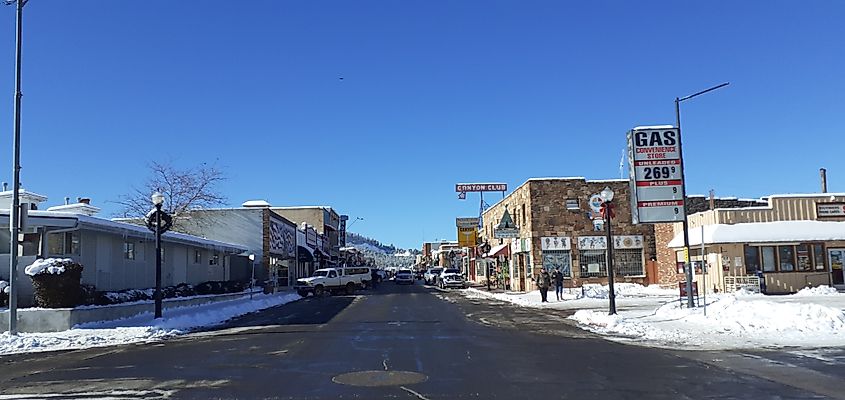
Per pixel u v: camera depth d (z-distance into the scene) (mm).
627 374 11828
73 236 26188
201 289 36438
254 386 10969
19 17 20188
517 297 39219
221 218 52812
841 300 27844
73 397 10180
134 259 31672
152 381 11547
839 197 37062
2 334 18859
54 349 16969
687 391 10219
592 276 46625
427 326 21812
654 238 47094
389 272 160625
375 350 15523
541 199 47031
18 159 19734
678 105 25062
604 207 23828
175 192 51938
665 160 24797
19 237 20109
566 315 26078
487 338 18016
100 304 24391
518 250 51312
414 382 11172
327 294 49031
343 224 117750
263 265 52531
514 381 11188
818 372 11914
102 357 15055
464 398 9805
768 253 36031
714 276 36312
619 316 22547
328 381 11367
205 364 13586
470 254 84562
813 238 35000
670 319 21562
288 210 89625
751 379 11234
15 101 19906
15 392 10641
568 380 11242
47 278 21703
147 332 19938
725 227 35531
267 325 23172
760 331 18016
